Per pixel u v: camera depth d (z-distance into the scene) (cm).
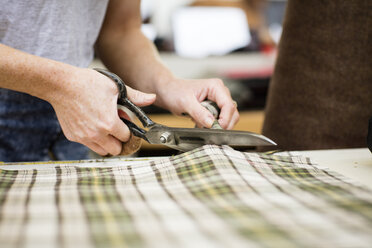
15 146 99
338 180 64
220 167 66
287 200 56
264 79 218
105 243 44
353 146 99
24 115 97
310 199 56
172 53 246
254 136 70
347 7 91
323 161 78
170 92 92
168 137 73
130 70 104
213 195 58
